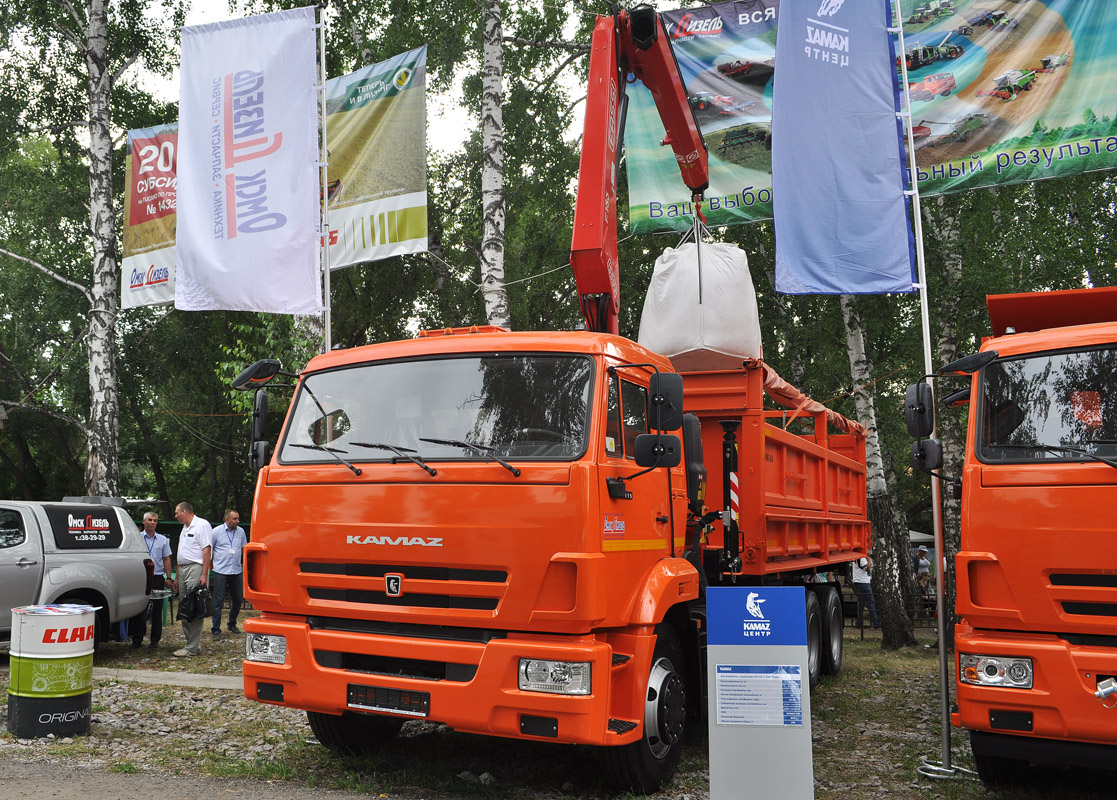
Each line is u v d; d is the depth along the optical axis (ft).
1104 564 15.61
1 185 76.69
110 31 64.28
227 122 34.65
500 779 18.83
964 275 44.73
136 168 46.34
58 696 21.52
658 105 26.11
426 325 75.56
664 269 25.52
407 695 16.44
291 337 47.78
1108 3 32.37
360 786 18.11
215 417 89.71
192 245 34.47
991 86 33.47
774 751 15.39
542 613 15.64
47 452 107.86
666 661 18.93
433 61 62.23
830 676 32.78
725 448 24.57
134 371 80.02
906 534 60.49
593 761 20.12
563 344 17.44
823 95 24.99
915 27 34.50
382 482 17.17
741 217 40.75
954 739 23.27
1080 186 46.42
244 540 45.52
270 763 19.60
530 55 64.54
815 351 57.00
